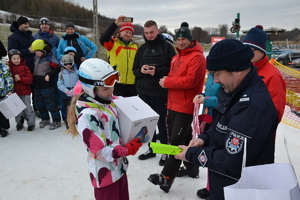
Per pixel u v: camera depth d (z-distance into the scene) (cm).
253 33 216
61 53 516
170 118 315
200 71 284
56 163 357
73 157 375
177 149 157
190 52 293
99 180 186
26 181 311
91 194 287
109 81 177
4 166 346
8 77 437
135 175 328
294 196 99
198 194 279
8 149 400
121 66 409
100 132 177
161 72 348
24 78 452
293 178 109
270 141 127
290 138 467
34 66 475
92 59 184
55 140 438
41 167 345
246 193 103
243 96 129
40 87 475
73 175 326
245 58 126
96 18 1338
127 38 406
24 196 283
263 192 100
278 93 200
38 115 568
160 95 359
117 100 206
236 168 125
